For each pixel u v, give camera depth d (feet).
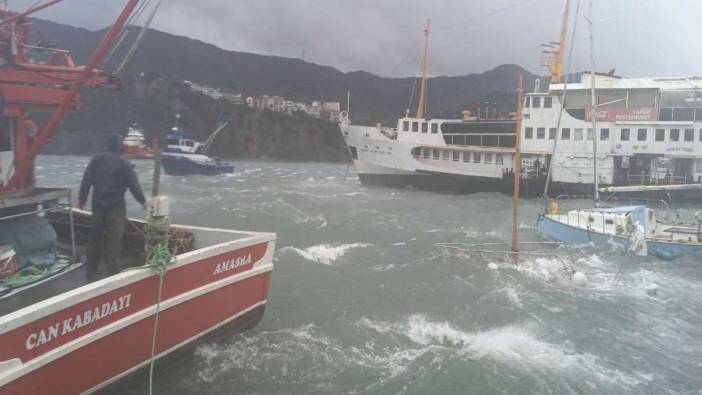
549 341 32.55
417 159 149.69
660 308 39.86
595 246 59.47
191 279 23.41
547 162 130.00
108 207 23.54
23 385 16.65
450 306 39.17
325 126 523.29
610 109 124.06
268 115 499.92
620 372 28.30
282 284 44.52
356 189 152.97
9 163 29.58
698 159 118.32
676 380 27.48
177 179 184.24
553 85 127.03
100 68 33.68
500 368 28.14
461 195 136.15
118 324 19.97
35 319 16.70
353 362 28.37
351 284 45.16
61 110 27.76
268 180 192.24
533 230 76.74
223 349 27.32
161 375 23.77
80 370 18.80
